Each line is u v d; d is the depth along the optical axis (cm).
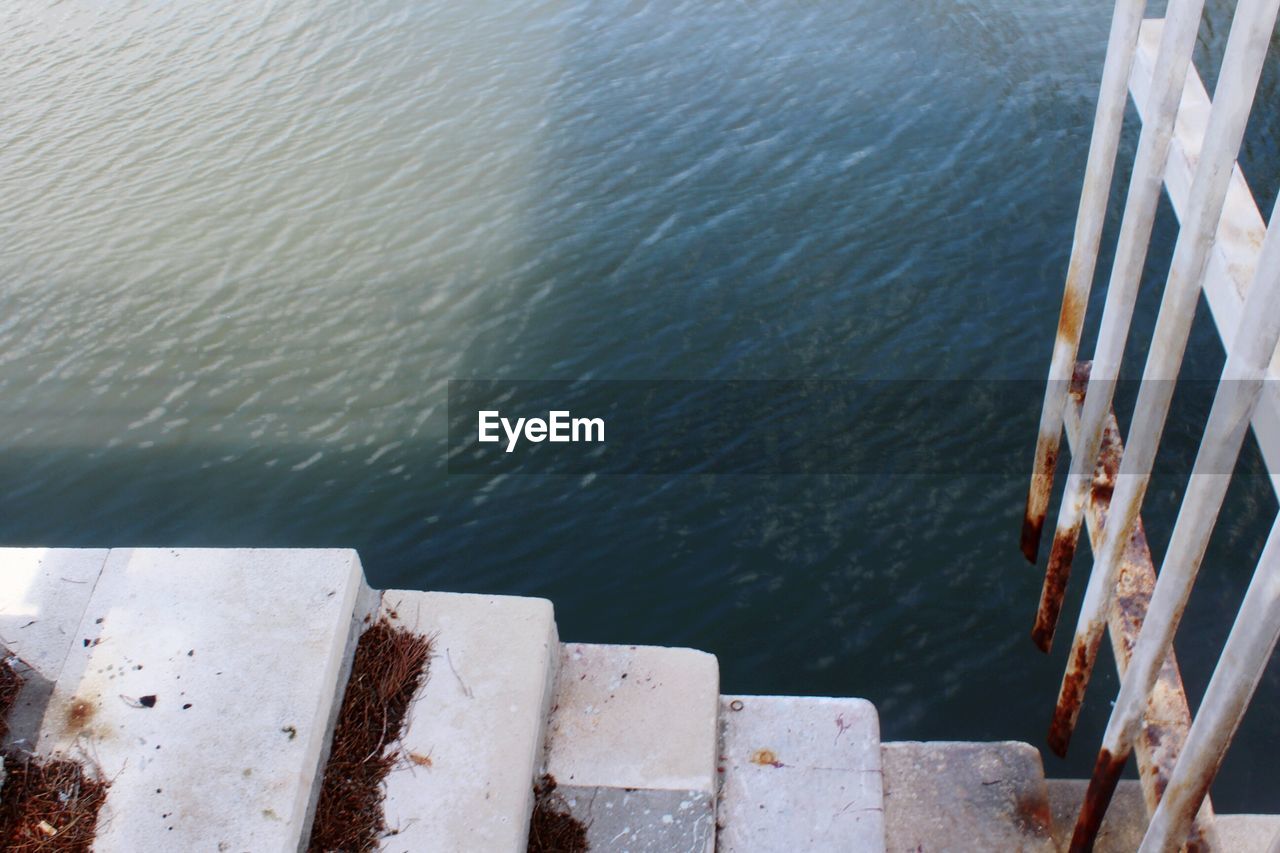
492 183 1608
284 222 1569
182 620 425
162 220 1591
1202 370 1231
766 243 1470
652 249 1477
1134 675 442
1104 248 1423
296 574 439
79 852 366
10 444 1256
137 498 1190
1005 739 920
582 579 1086
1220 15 1836
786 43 1845
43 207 1633
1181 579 405
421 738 414
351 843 386
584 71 1822
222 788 379
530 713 421
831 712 485
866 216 1498
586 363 1330
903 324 1341
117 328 1412
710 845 419
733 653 1009
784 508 1131
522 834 396
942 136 1622
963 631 1006
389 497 1178
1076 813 523
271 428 1262
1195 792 409
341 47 1952
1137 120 1616
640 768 439
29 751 390
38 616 427
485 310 1405
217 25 2055
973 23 1847
